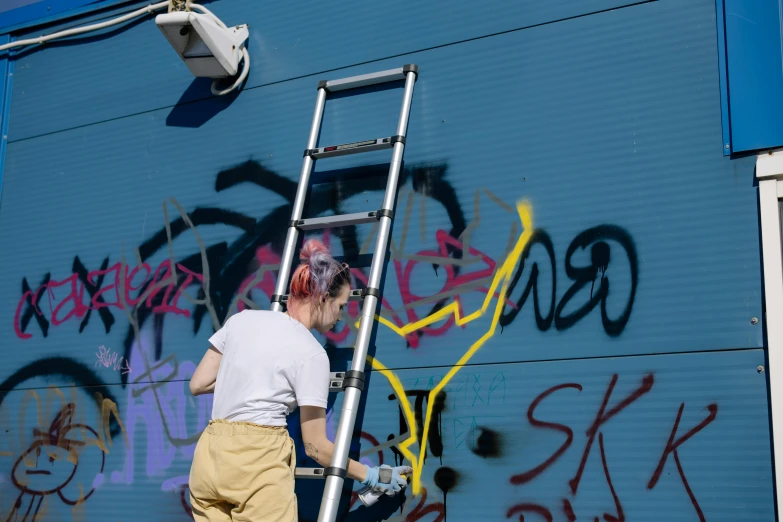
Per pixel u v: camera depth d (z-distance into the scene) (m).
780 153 2.93
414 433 3.23
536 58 3.42
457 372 3.22
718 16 3.15
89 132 4.30
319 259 2.95
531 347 3.13
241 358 2.76
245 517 2.62
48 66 4.50
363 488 3.03
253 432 2.66
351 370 3.07
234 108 3.97
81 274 4.11
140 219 4.04
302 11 3.95
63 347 4.04
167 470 3.64
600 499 2.91
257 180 3.82
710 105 3.09
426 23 3.66
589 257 3.13
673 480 2.84
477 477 3.10
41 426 3.98
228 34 3.90
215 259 3.81
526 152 3.34
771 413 2.75
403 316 3.36
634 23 3.29
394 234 3.47
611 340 3.03
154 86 4.20
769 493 2.71
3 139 4.51
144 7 4.30
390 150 3.59
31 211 4.33
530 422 3.07
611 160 3.20
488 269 3.28
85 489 3.79
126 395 3.82
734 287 2.91
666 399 2.91
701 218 3.01
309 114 3.81
